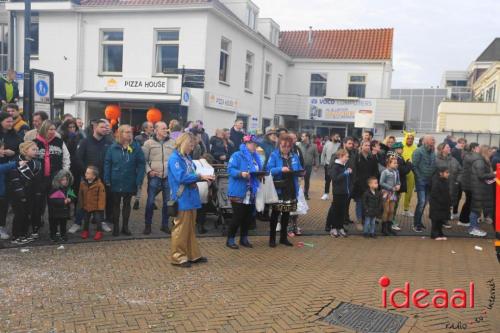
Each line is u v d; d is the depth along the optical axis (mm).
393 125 24141
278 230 8195
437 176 8164
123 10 16047
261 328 4086
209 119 16391
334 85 25250
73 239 6785
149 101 15594
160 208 9617
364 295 5051
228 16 16547
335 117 24078
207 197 7617
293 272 5785
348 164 8398
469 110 25844
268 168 6957
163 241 6977
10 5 17062
